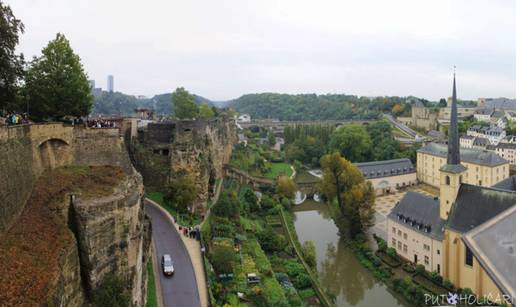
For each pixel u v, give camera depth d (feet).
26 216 149.48
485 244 101.24
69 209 161.38
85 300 152.97
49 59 225.15
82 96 235.40
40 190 165.68
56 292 122.11
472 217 270.46
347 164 416.46
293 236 360.07
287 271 279.69
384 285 293.02
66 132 196.03
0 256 122.62
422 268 294.46
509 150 643.04
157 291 208.03
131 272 172.45
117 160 210.59
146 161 348.18
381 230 388.98
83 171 190.70
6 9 183.52
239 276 244.83
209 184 392.06
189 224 295.07
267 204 428.56
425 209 315.99
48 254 132.16
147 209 314.55
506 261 96.58
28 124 167.73
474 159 540.52
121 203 168.35
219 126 495.00
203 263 236.02
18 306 107.34
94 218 157.69
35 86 222.28
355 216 366.63
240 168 554.46
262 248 312.71
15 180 150.20
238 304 215.72
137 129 362.33
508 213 108.27
